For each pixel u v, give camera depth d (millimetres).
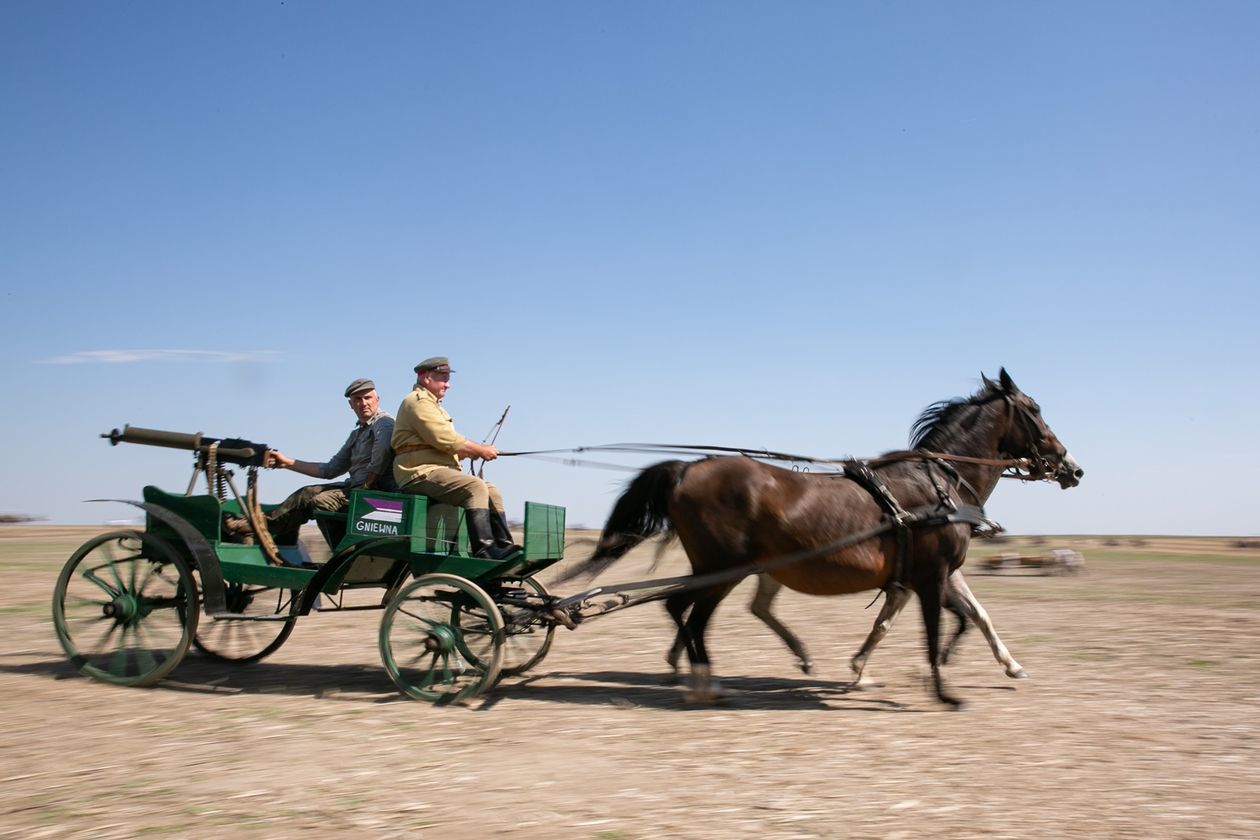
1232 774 6324
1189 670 10273
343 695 8758
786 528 8438
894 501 8641
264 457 9328
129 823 5238
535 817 5402
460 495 8805
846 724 7781
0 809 5457
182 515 9133
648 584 8664
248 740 7082
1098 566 34531
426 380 9164
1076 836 5129
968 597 9695
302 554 9805
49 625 12727
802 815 5441
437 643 8547
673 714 8141
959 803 5688
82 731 7309
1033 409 9695
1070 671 10227
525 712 8164
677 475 8672
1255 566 34625
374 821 5316
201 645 10617
